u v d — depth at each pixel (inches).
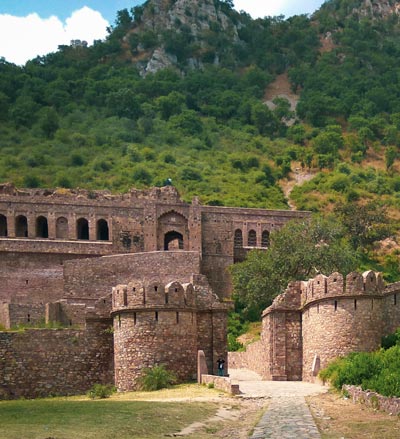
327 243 3949.3
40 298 4384.8
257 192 7303.2
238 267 4210.1
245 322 3887.8
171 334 2257.6
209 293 2374.5
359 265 4552.2
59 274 4414.4
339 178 7539.4
